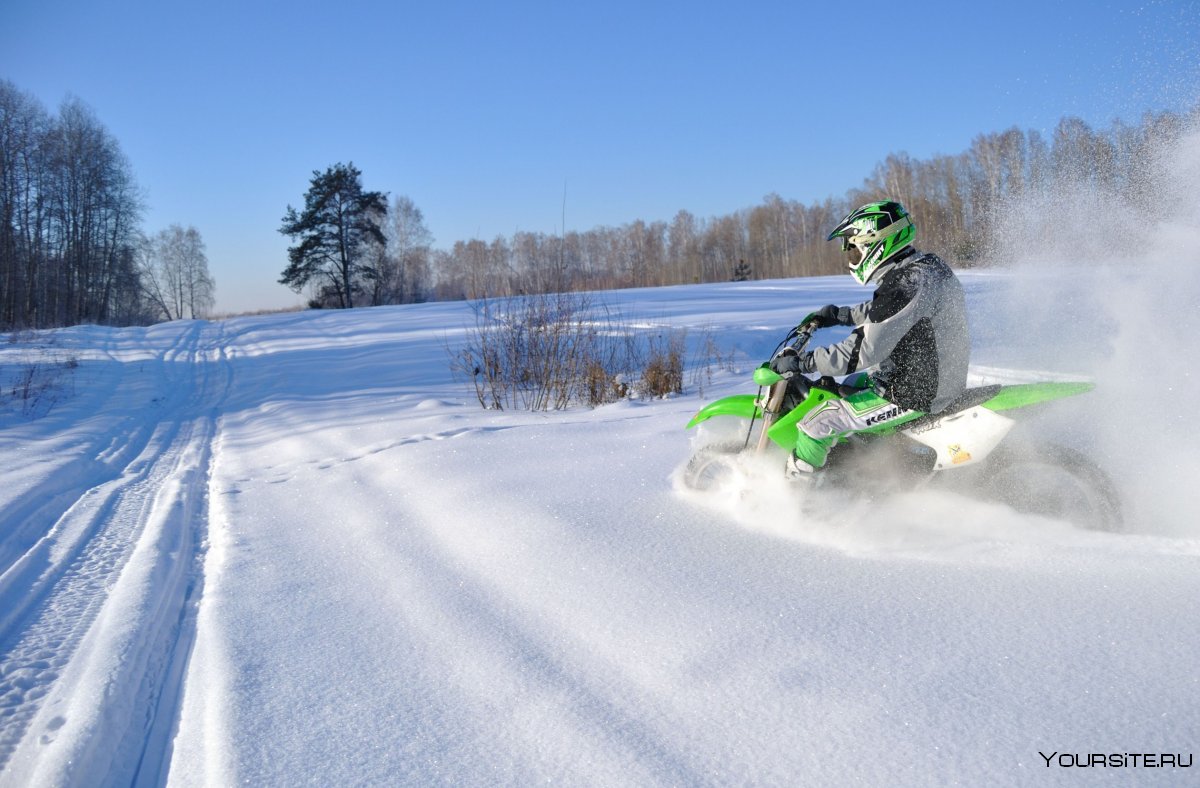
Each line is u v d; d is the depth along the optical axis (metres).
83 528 5.37
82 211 50.19
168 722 2.88
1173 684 2.36
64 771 2.50
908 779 2.06
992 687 2.43
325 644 3.21
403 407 9.39
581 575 3.61
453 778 2.25
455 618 3.32
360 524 4.77
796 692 2.49
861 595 3.15
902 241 3.84
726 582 3.39
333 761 2.39
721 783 2.11
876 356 3.74
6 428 9.70
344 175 55.88
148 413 11.38
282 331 24.72
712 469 4.68
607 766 2.23
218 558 4.51
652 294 25.62
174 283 86.56
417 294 60.25
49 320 45.59
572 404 8.93
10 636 3.67
